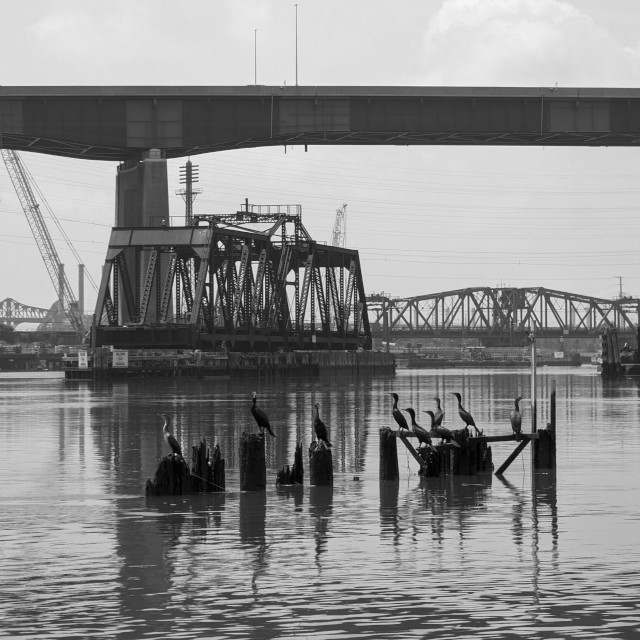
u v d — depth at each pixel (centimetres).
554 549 4281
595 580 3794
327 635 3244
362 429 9819
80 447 8188
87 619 3400
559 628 3288
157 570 3981
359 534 4609
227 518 4991
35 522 4909
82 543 4453
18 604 3553
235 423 10488
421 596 3616
